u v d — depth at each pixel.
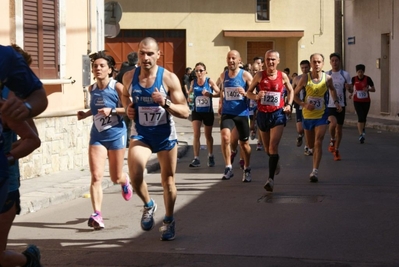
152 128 7.93
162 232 8.18
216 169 14.95
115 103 9.16
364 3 32.50
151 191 12.10
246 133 12.84
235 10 41.56
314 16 41.97
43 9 13.47
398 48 28.50
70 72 14.52
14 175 5.39
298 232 8.55
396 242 7.99
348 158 16.48
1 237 5.38
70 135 14.30
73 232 8.82
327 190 11.78
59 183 12.27
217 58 41.88
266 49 42.75
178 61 42.03
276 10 41.72
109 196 11.67
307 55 42.19
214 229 8.80
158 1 41.34
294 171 14.29
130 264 7.11
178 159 17.05
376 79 31.03
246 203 10.67
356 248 7.71
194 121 15.34
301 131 18.42
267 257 7.33
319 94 12.77
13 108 4.17
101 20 21.08
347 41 35.25
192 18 41.53
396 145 19.55
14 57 4.48
